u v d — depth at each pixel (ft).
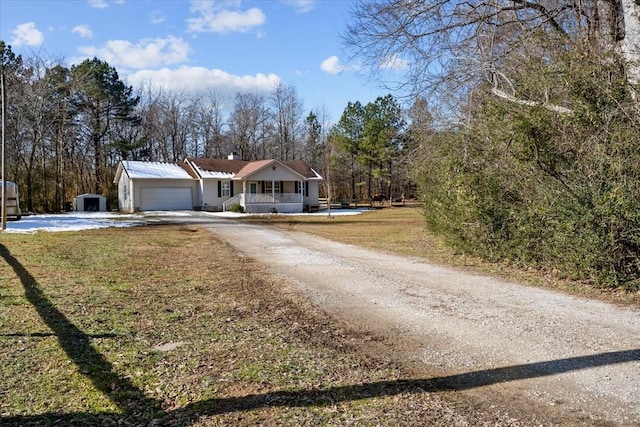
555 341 14.44
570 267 23.90
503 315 17.70
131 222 71.15
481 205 30.66
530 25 32.17
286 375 11.75
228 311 18.47
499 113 28.30
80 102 129.39
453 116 40.16
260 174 104.78
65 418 9.27
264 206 104.22
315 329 16.17
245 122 167.63
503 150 28.58
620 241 21.39
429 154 42.78
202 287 23.02
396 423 9.27
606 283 22.09
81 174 132.26
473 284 23.93
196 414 9.57
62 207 110.32
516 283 24.00
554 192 24.41
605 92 22.89
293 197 108.17
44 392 10.49
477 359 13.06
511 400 10.39
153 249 37.63
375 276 26.37
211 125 168.45
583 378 11.53
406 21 34.47
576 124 23.66
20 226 60.18
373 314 18.19
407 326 16.51
